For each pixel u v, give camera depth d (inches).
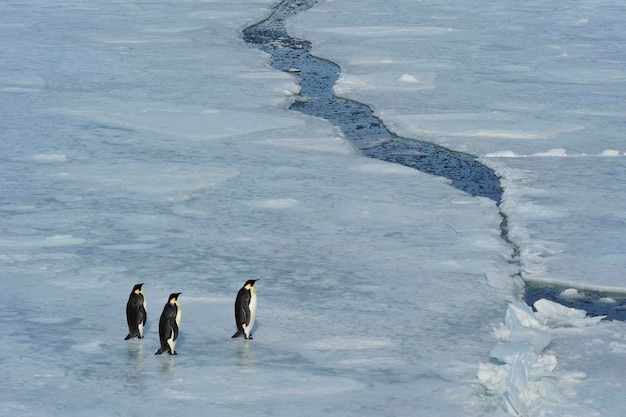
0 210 830.5
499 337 563.8
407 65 1715.1
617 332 581.0
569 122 1243.2
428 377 503.5
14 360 515.5
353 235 773.3
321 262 702.5
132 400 466.9
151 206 850.1
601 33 2132.1
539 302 626.5
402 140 1185.4
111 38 2015.3
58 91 1435.8
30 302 608.1
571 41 2007.9
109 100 1365.7
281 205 858.1
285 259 707.4
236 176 962.7
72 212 825.5
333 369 512.1
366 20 2395.4
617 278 685.9
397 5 2746.1
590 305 652.1
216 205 856.3
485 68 1674.5
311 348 541.3
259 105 1350.9
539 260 724.7
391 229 791.7
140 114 1269.7
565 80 1556.3
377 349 542.9
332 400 472.4
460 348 546.3
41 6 2628.0
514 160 1057.5
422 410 462.9
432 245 749.9
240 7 2664.9
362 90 1485.0
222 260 701.9
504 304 624.1
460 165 1059.9
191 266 685.9
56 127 1186.6
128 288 636.1
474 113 1298.0
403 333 568.1
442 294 639.1
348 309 606.5
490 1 2824.8
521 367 492.4
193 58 1774.1
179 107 1322.6
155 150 1072.8
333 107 1398.9
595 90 1471.5
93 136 1139.3
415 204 870.4
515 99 1398.9
